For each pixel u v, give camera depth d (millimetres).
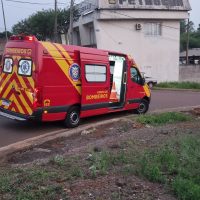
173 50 42656
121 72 14844
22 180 6211
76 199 5660
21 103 11727
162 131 11102
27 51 11586
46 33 52281
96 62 13281
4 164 7965
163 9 41156
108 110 14133
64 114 12180
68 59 12188
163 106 19688
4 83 12227
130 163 7566
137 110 15914
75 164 7289
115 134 11461
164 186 6461
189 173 7062
